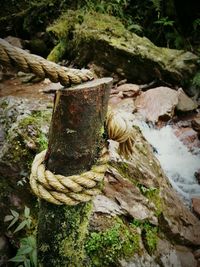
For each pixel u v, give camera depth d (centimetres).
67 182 74
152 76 250
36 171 77
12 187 130
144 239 124
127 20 311
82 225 93
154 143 202
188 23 336
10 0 319
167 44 310
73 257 96
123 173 138
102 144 79
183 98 231
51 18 313
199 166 193
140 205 131
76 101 69
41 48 300
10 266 124
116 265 111
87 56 263
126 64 250
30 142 133
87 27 268
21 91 230
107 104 74
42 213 88
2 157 132
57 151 75
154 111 216
